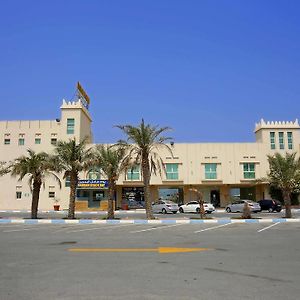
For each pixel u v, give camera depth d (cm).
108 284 753
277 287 727
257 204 4056
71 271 882
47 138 5216
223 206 5138
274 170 3073
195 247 1293
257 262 991
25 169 3048
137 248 1271
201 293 684
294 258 1053
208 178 4975
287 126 5122
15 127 5281
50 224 2527
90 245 1360
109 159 3086
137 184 4909
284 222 2592
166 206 4231
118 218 3198
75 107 5194
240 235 1695
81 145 3191
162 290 705
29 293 689
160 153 4978
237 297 657
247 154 5034
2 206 5066
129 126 3062
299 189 3119
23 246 1335
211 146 5038
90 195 5044
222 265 950
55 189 4997
